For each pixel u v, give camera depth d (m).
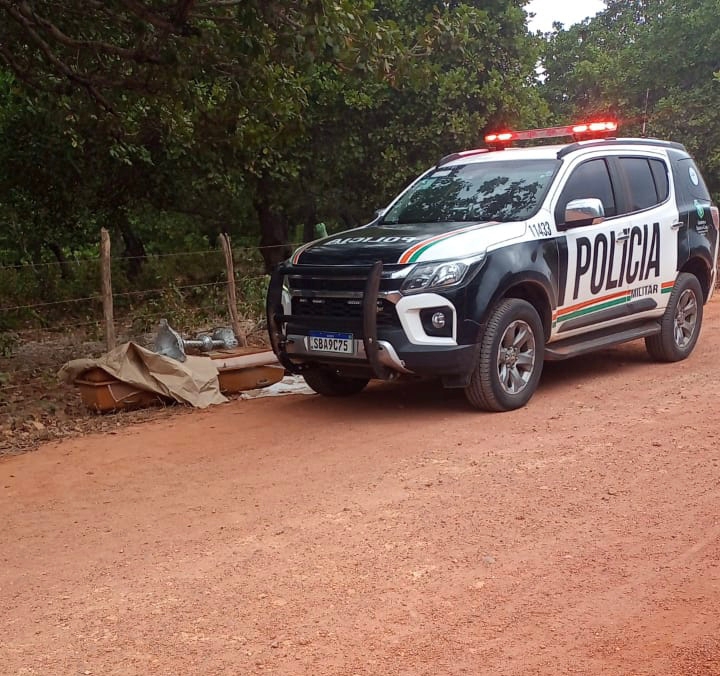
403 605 4.27
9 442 7.63
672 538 4.94
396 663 3.77
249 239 20.22
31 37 9.59
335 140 13.88
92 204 15.08
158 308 13.20
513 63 14.07
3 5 9.27
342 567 4.70
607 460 6.22
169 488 6.17
